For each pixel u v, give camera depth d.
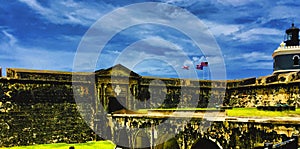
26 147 25.52
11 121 25.67
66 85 28.95
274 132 15.77
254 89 36.19
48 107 27.70
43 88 27.72
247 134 17.14
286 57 35.88
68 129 28.33
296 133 14.80
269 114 23.58
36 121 26.91
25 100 26.64
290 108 23.84
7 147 25.09
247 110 26.55
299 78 29.97
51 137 27.38
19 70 26.62
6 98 25.70
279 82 32.12
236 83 39.81
